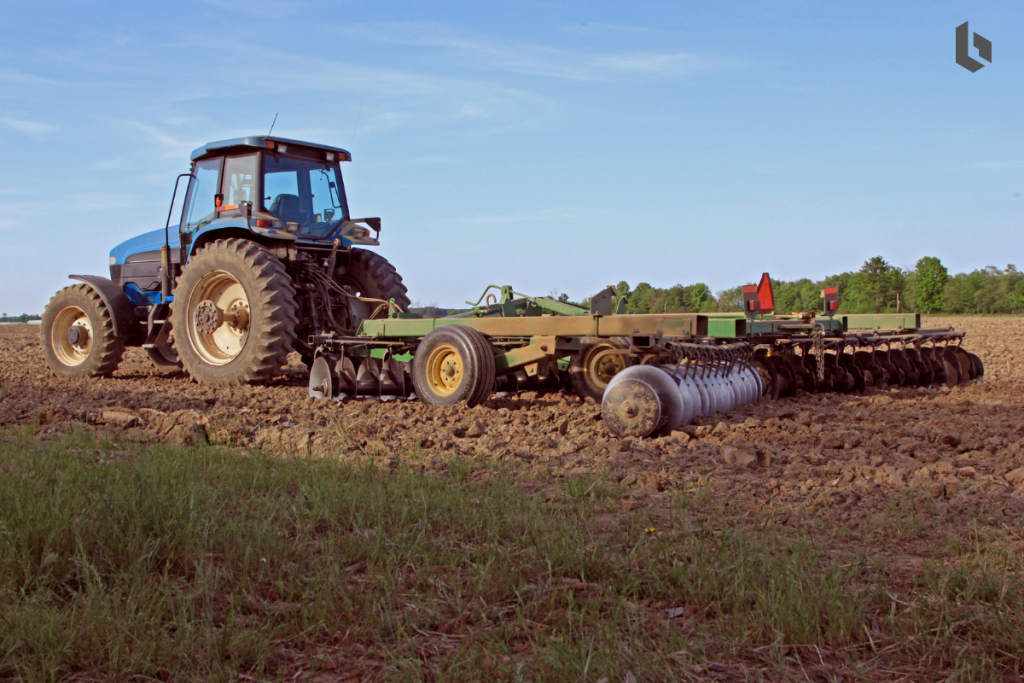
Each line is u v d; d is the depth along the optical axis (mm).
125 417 5684
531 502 3373
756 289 6809
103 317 9625
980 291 67125
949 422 5965
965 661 2000
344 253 9625
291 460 4254
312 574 2574
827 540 3010
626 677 1918
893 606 2314
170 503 3094
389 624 2207
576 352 6730
